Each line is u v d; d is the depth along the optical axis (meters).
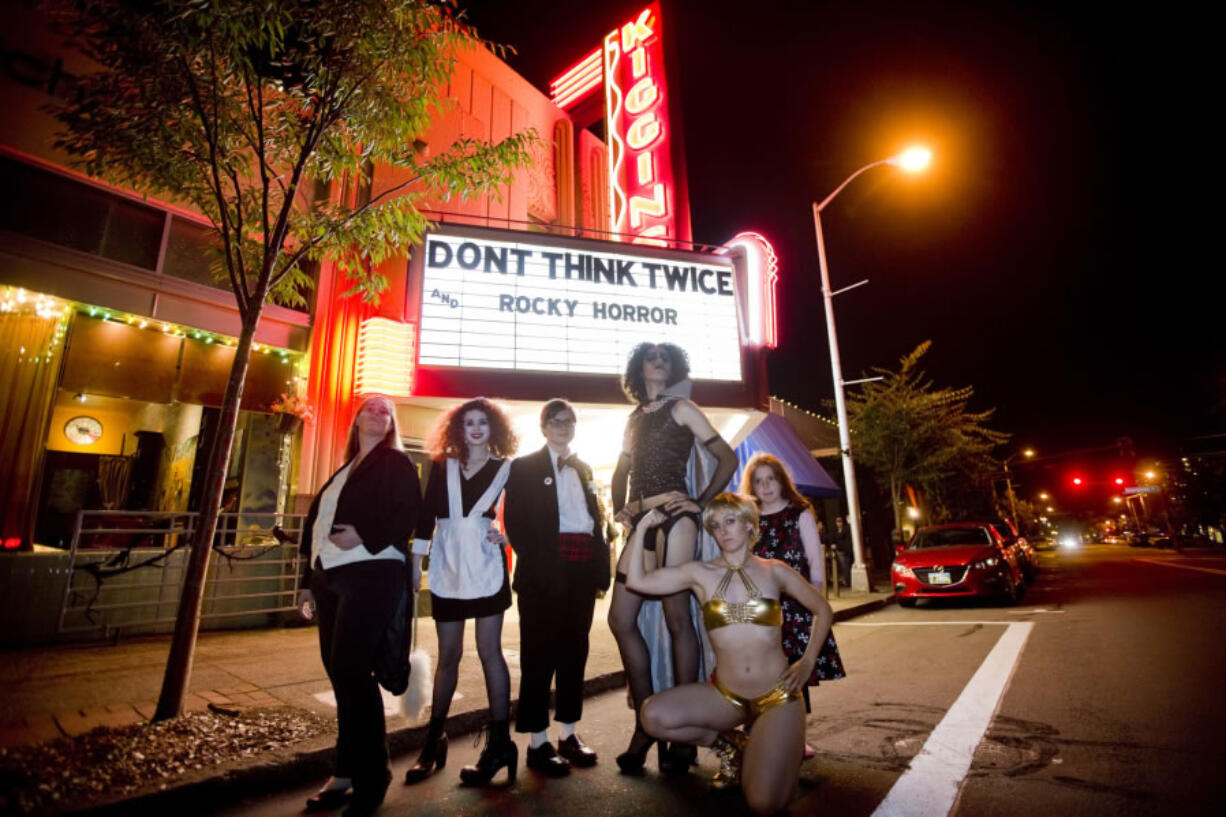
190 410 8.23
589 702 5.08
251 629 7.12
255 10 4.20
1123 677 5.15
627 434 3.78
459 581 3.50
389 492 3.24
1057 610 9.77
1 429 6.01
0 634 5.64
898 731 4.05
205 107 4.62
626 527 3.64
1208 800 2.84
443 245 8.51
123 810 2.84
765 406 9.89
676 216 11.33
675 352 3.74
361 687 3.04
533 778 3.42
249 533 7.52
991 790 3.06
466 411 3.77
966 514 25.89
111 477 8.12
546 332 8.72
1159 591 11.64
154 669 5.09
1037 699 4.65
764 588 3.02
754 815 2.85
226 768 3.23
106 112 4.32
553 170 12.49
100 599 6.23
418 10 4.88
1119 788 3.02
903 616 10.29
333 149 5.13
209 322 7.30
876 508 24.22
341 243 5.22
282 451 7.91
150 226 6.98
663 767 3.46
